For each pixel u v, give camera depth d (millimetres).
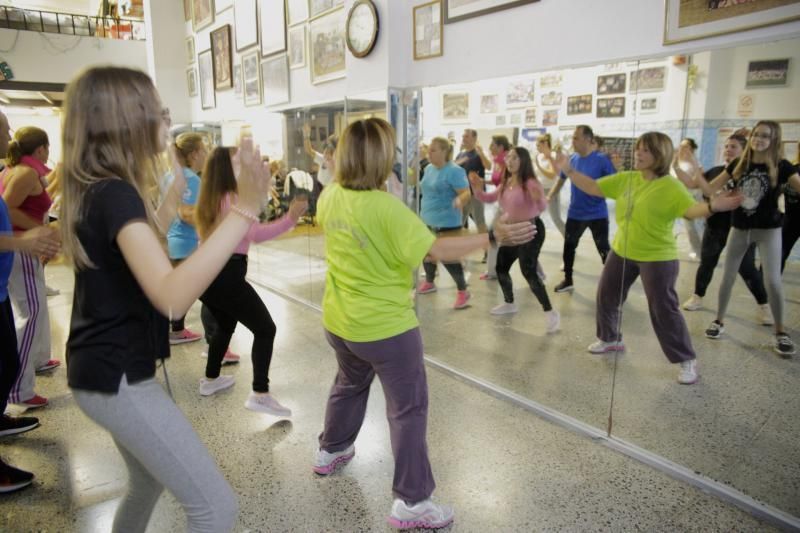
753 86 1858
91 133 1045
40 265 2932
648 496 1991
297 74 4246
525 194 2676
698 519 1861
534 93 2572
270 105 4648
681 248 2178
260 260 5262
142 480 1274
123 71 1076
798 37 1723
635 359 2412
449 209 3082
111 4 9867
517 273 2822
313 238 4367
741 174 1942
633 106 2205
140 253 986
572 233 2535
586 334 2578
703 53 1968
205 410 2713
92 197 1025
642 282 2326
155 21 5965
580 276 2549
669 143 2117
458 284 3172
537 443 2369
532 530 1821
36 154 2857
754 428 2064
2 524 1874
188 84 6250
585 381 2607
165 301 957
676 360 2270
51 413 2688
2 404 2238
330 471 2154
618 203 2336
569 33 2416
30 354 2670
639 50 2172
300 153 4312
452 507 1938
